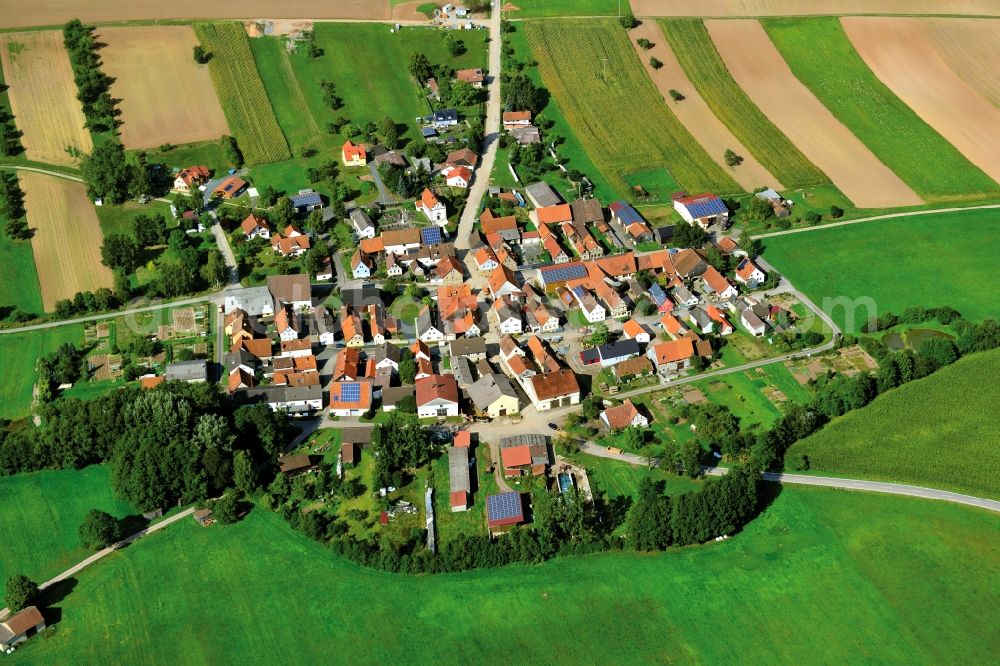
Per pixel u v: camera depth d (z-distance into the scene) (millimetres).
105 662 150625
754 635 151750
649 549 165375
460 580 161625
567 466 181000
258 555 166375
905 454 182125
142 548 168250
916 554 163250
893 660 147625
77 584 162375
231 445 179500
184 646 152625
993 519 169000
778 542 166125
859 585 158625
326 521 171750
